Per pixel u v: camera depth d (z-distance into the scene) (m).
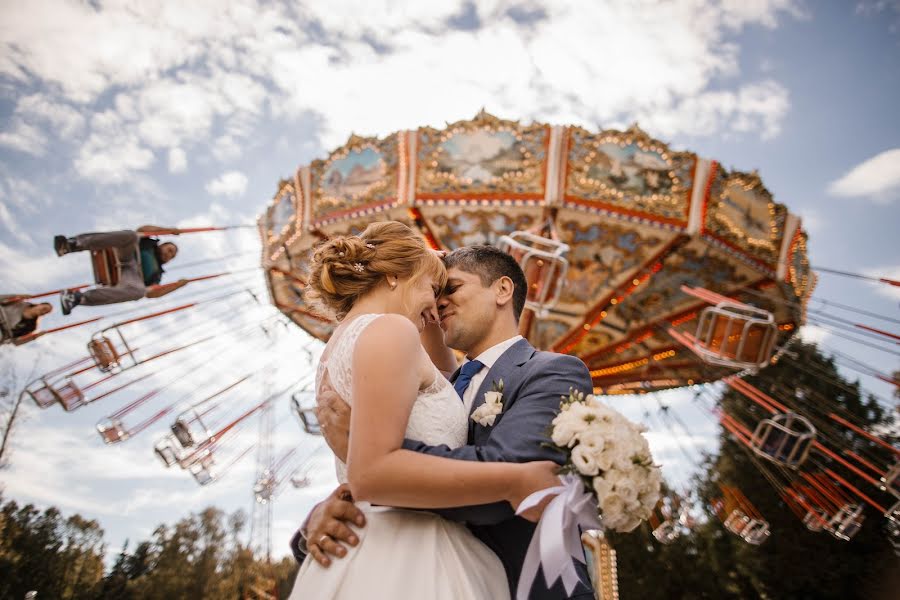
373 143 10.48
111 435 9.88
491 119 10.12
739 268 11.20
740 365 10.01
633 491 1.53
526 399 1.84
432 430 1.75
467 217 10.63
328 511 1.74
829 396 20.02
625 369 14.87
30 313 6.42
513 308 2.33
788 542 18.25
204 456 11.43
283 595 26.19
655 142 10.13
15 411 14.29
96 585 32.78
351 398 1.64
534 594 1.83
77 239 6.89
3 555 27.41
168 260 7.78
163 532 42.81
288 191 11.45
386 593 1.58
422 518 1.70
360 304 1.90
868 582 17.38
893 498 17.62
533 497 1.53
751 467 20.14
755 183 10.65
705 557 19.58
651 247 10.98
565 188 10.17
